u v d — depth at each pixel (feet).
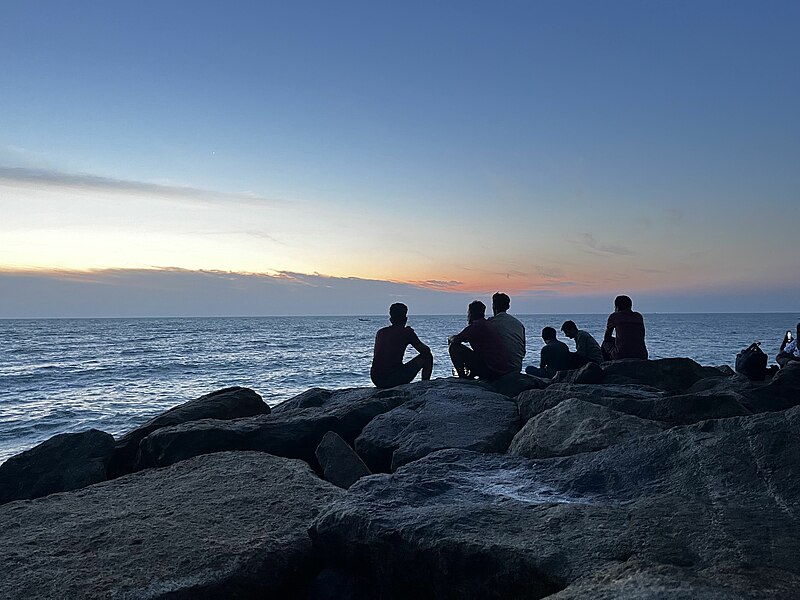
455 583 9.20
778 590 6.84
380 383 32.65
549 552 8.71
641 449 12.16
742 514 9.30
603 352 37.76
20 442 52.06
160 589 10.02
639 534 8.90
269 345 219.82
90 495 15.38
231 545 11.41
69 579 10.28
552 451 15.28
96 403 74.84
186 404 27.73
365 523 10.51
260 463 17.31
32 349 195.93
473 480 12.32
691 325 514.68
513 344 31.45
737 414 17.79
